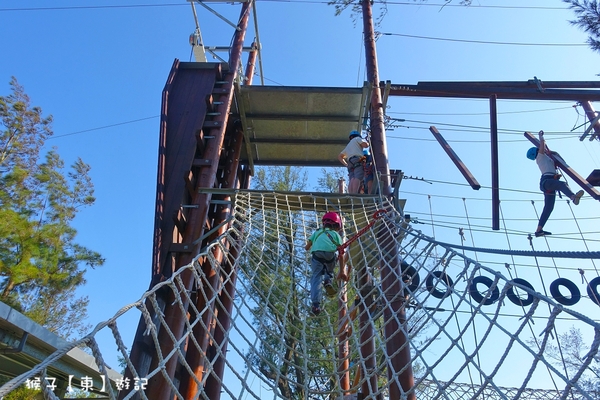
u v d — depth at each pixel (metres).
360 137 8.36
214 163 6.61
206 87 7.50
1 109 20.02
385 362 4.20
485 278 5.95
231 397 3.21
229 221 6.01
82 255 18.33
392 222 6.04
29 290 17.11
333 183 15.95
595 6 7.33
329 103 8.76
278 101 8.67
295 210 7.12
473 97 9.62
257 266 5.66
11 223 15.57
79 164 21.27
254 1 10.12
